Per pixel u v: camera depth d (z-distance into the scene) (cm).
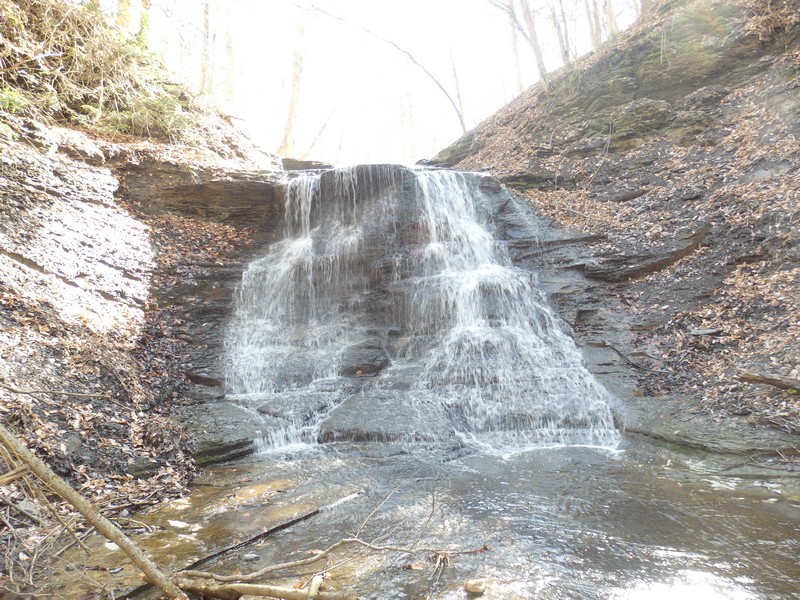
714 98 1243
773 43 1234
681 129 1242
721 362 683
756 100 1138
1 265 663
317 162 1647
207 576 313
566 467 555
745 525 399
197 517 438
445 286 950
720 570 333
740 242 845
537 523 415
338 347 902
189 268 959
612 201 1171
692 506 441
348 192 1157
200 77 1780
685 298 825
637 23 1762
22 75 973
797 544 366
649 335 799
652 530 397
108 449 518
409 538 392
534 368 787
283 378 820
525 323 905
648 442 614
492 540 386
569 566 343
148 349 764
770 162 937
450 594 311
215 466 579
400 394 756
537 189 1340
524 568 342
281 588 290
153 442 564
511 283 946
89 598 307
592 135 1401
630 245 981
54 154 927
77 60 1108
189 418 656
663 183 1124
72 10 1074
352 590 299
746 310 734
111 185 991
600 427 668
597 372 761
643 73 1421
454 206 1166
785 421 553
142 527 416
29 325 607
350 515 439
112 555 364
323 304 1005
